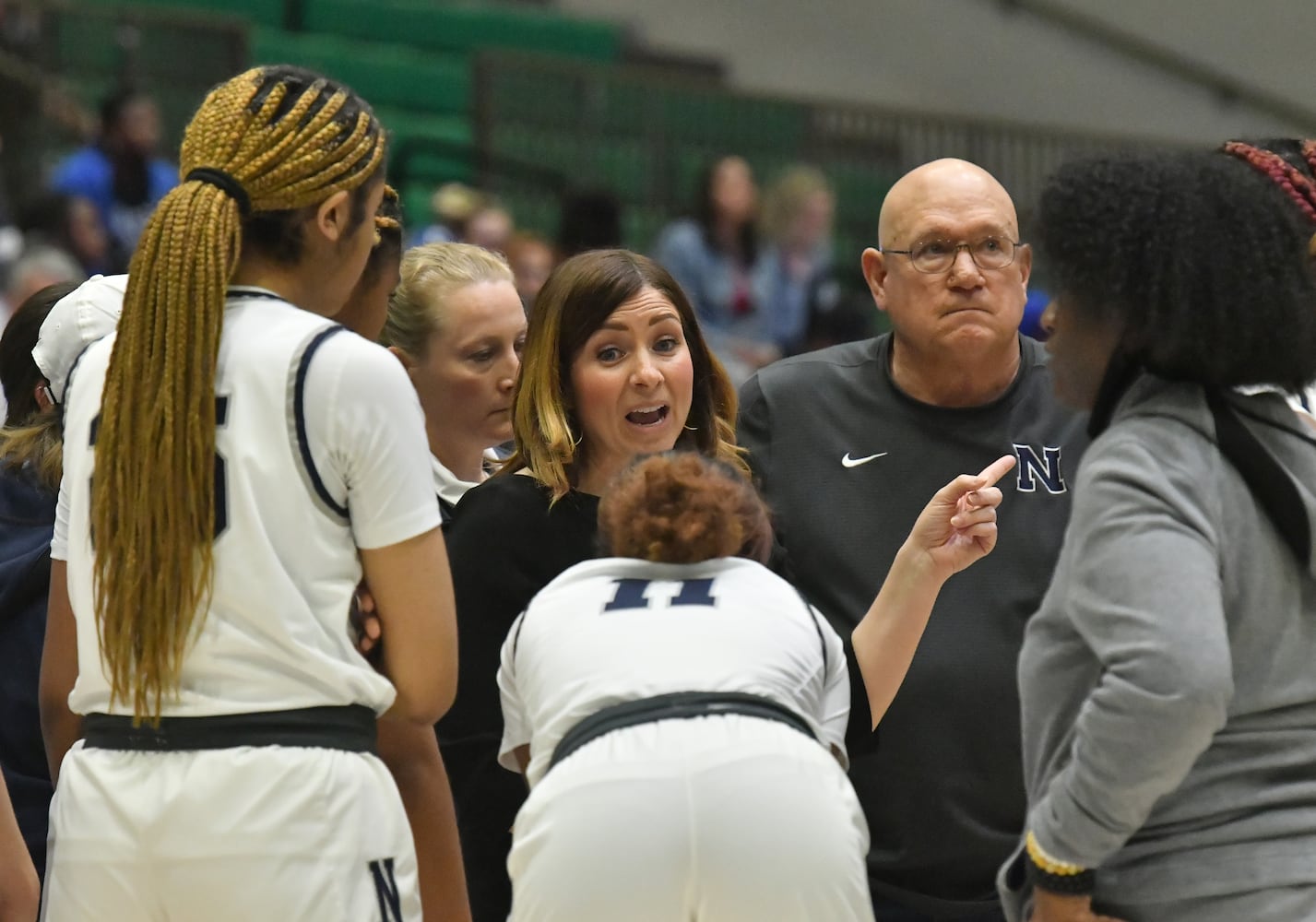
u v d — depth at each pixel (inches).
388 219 248.8
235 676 211.3
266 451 213.2
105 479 215.8
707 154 1092.5
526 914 207.2
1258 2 1228.5
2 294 752.3
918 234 303.4
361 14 1175.6
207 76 999.0
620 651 215.6
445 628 220.8
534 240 832.9
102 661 216.5
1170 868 195.0
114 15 976.9
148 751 212.5
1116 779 186.4
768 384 319.3
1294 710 196.1
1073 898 197.0
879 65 1342.3
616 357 283.4
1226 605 194.2
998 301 302.0
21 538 285.7
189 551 211.3
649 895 202.8
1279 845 192.5
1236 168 206.4
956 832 286.7
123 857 209.9
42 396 301.7
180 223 215.6
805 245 925.2
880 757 288.4
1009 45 1330.0
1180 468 196.2
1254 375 202.7
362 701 216.4
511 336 321.1
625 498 229.6
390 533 216.2
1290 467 202.2
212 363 213.8
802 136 1115.3
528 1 1294.3
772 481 310.8
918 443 306.0
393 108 1120.8
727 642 216.5
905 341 307.7
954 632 292.2
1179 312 198.8
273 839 207.2
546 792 209.6
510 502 277.3
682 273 888.3
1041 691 206.1
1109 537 193.2
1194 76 1253.7
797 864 204.7
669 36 1331.2
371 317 252.7
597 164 1069.1
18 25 935.7
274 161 217.8
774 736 210.2
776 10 1342.3
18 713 282.2
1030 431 307.0
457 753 275.7
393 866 216.1
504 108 1051.3
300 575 213.6
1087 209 204.7
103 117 843.4
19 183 893.2
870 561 301.3
